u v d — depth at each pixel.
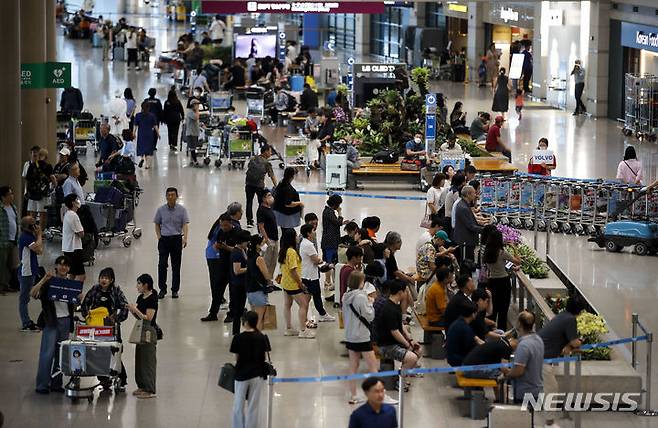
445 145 34.47
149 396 18.77
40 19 31.77
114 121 44.19
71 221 23.45
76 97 41.31
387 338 18.64
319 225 30.62
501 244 21.06
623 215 29.64
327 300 23.95
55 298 18.67
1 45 26.78
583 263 27.56
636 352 20.62
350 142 35.59
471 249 23.91
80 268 23.66
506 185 30.62
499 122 37.16
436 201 26.14
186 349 21.06
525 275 21.92
